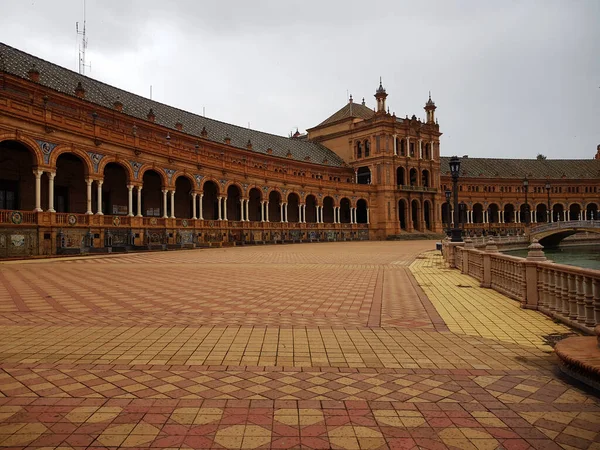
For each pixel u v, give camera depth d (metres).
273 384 5.11
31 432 3.86
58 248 29.34
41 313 9.52
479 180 96.44
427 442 3.70
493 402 4.55
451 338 7.42
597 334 5.34
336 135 85.31
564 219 99.50
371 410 4.36
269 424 4.04
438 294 12.62
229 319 8.95
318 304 10.83
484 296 12.24
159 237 39.12
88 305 10.55
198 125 59.50
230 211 57.66
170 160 41.06
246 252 35.62
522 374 5.48
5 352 6.45
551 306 9.38
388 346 6.88
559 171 104.38
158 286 14.12
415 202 84.69
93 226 32.22
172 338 7.32
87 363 5.91
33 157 28.42
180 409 4.36
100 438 3.75
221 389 4.93
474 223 93.25
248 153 61.34
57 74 41.41
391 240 73.31
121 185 41.56
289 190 61.44
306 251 37.78
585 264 39.25
